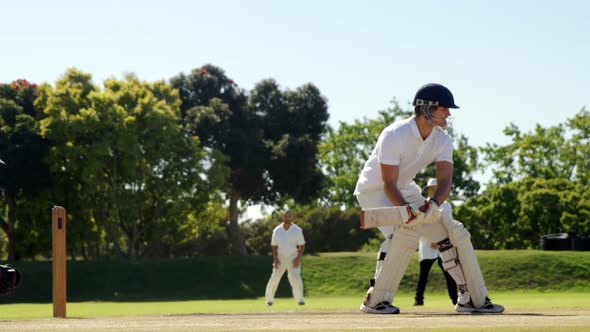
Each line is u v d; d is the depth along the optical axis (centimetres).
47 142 4678
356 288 3881
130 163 4497
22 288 3944
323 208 6600
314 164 6066
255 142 5938
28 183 4619
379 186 816
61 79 4672
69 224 4719
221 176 5012
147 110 4703
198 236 6347
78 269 4153
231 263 4294
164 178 4769
